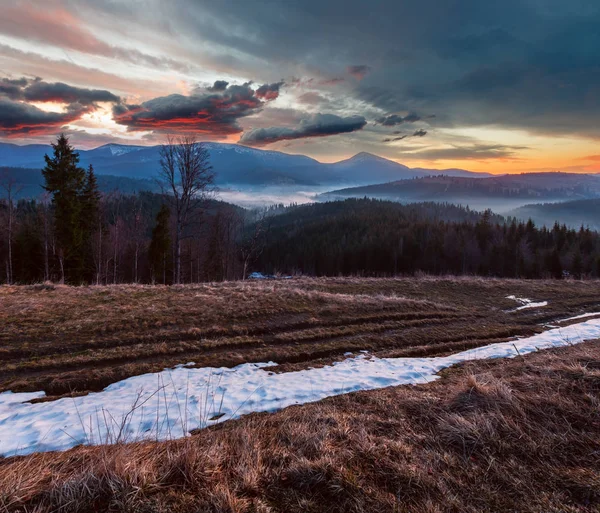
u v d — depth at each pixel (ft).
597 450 10.39
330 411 14.97
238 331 32.53
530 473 9.55
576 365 16.79
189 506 7.95
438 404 14.84
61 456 11.25
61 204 96.48
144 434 14.30
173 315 35.50
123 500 7.93
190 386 20.68
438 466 9.95
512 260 208.95
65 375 21.94
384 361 26.48
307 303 43.70
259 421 14.52
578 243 232.73
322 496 8.66
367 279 73.97
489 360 25.54
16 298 39.88
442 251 241.35
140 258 142.31
